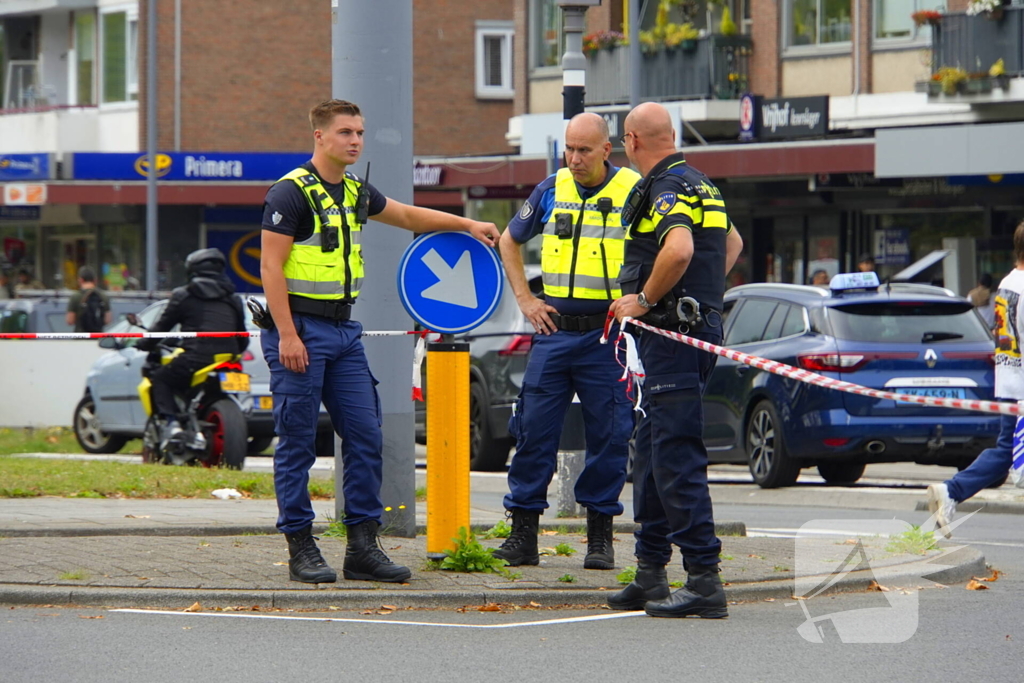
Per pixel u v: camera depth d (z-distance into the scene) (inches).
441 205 3917.3
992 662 698.8
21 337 1364.4
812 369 1531.7
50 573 864.3
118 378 1887.3
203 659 693.3
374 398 867.4
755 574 898.1
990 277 2513.5
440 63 4805.6
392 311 1019.3
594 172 898.1
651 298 757.9
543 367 913.5
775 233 3238.2
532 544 926.4
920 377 1528.1
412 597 824.3
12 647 715.4
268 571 876.0
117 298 2450.8
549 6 3718.0
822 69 3181.6
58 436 2159.2
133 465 1466.5
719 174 2896.2
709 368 788.6
